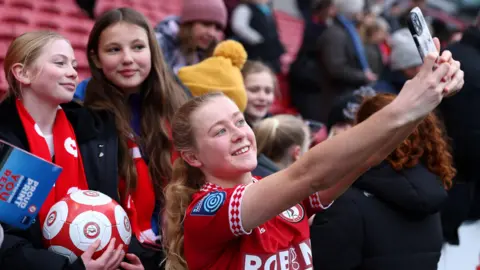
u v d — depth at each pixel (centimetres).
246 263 212
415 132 288
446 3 1335
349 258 280
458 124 418
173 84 324
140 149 306
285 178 191
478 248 386
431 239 292
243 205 197
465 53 427
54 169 242
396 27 817
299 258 222
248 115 408
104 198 259
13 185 238
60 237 247
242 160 220
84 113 292
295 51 927
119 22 309
